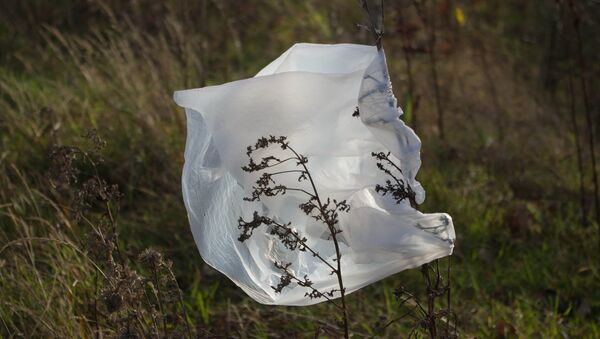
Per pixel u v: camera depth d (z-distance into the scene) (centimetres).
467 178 501
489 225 450
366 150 221
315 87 209
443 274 394
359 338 341
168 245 415
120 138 481
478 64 680
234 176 214
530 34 788
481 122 596
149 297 327
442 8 682
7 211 388
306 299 238
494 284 398
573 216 473
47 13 676
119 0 673
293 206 228
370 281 235
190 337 268
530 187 491
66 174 282
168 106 503
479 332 353
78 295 321
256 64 663
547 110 617
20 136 474
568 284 399
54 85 538
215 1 708
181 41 553
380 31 216
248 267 232
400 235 220
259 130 210
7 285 322
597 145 580
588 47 676
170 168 463
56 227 366
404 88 617
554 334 352
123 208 446
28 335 304
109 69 550
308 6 742
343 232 229
